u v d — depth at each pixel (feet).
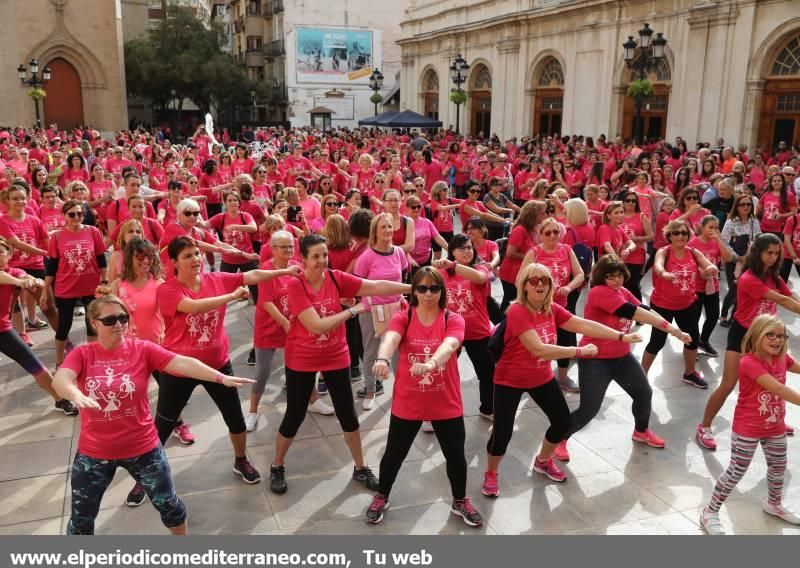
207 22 181.98
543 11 84.02
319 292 15.28
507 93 93.81
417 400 13.74
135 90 147.23
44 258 25.43
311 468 16.85
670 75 68.44
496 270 23.68
